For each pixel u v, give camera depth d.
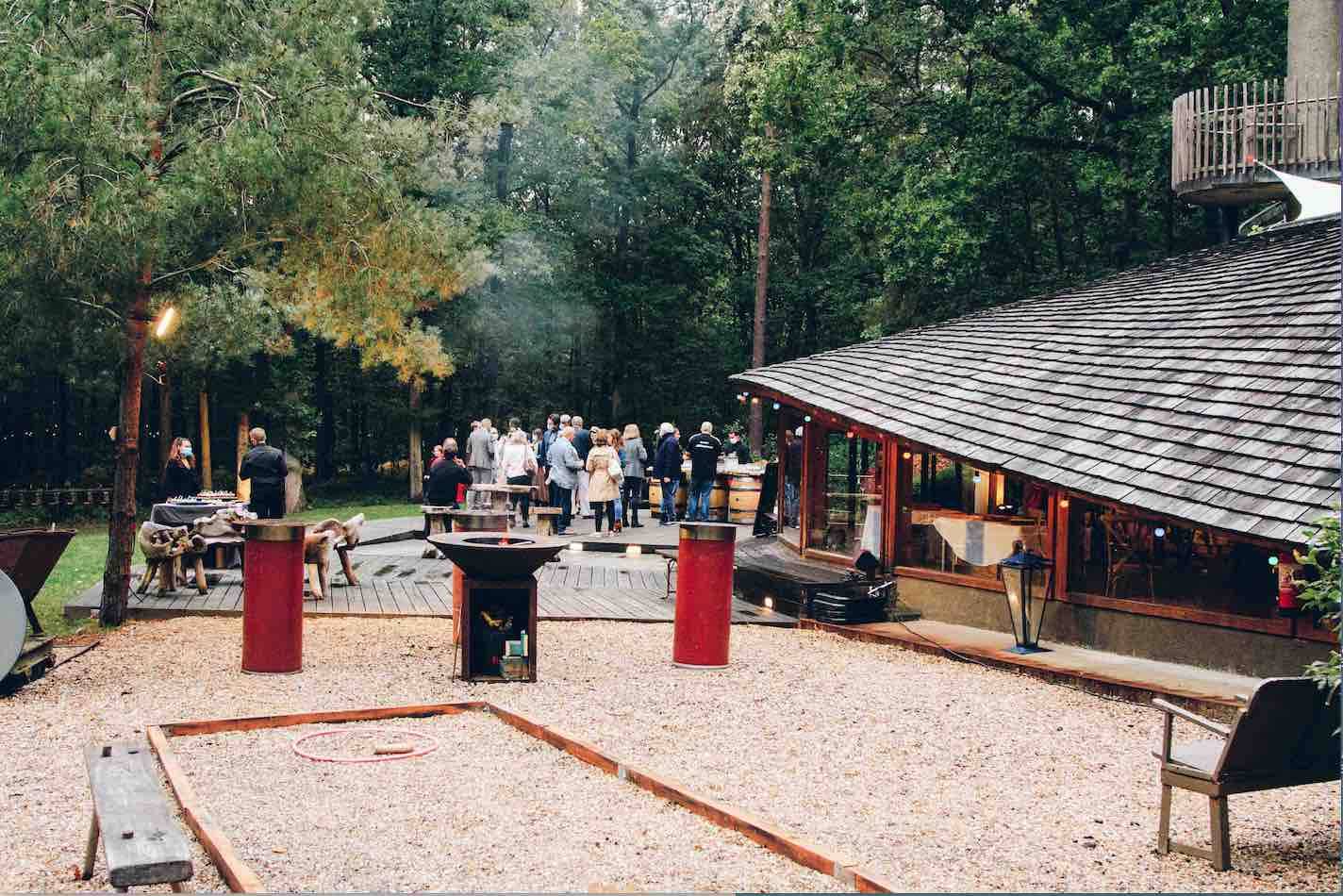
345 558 16.05
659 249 42.19
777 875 5.68
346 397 41.31
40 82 11.42
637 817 6.61
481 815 6.61
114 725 8.64
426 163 16.03
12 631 9.63
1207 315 13.55
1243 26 23.69
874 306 36.19
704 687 10.50
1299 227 15.83
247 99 12.93
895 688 10.62
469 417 41.31
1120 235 30.11
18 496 30.31
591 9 39.38
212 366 29.23
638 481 24.33
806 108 28.11
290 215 13.41
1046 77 26.39
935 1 27.66
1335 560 6.45
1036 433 12.44
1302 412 10.20
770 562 17.09
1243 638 10.67
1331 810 7.04
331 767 7.62
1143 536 11.82
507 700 9.73
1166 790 6.16
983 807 6.95
